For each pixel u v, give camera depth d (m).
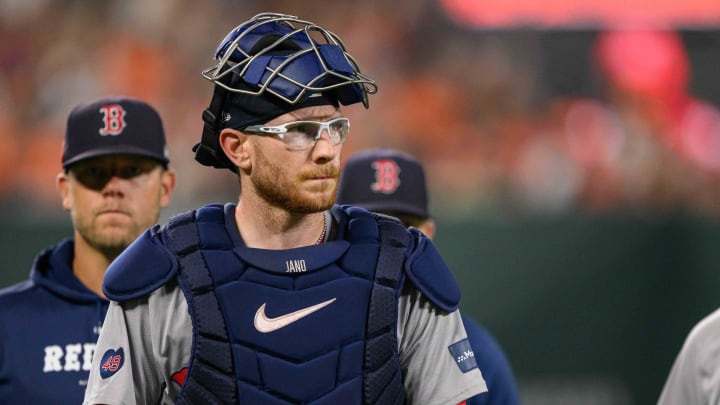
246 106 8.01
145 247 8.17
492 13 38.03
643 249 21.78
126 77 36.34
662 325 21.70
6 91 35.84
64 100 35.84
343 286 8.10
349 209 8.70
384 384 8.09
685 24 37.28
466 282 21.72
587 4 37.56
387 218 8.72
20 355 11.83
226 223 8.38
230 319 7.95
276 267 8.06
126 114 12.05
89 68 36.38
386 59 37.59
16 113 35.53
